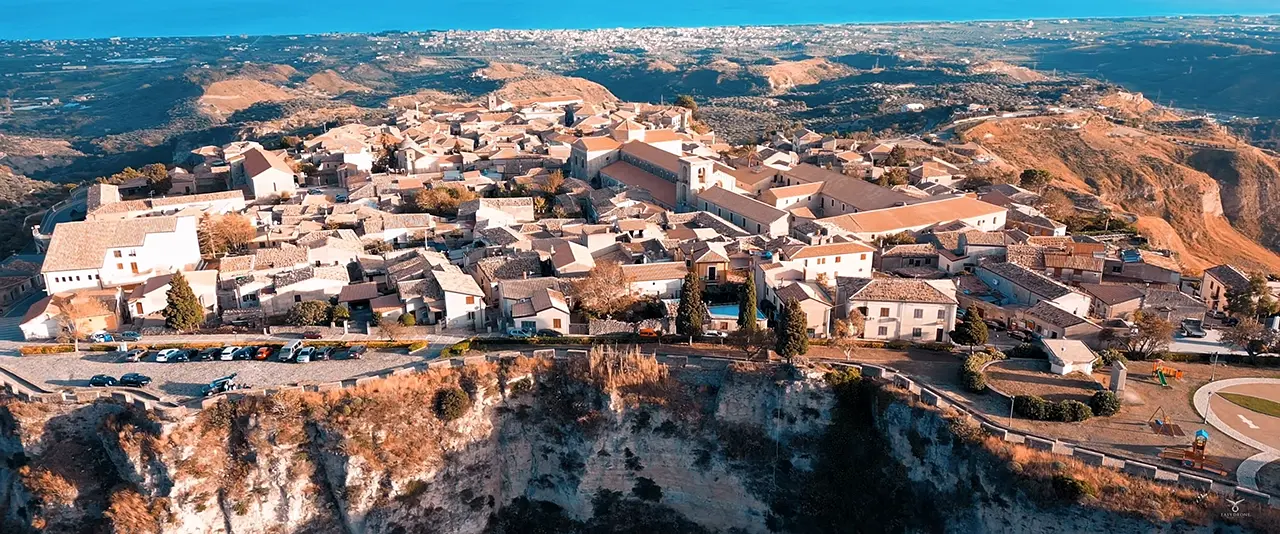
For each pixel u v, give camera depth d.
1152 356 103.94
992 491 82.00
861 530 91.62
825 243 143.62
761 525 98.56
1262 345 102.94
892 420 91.56
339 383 98.12
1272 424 87.06
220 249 157.00
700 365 101.38
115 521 93.19
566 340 111.06
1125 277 136.75
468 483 100.75
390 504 95.62
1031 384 95.31
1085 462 80.25
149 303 124.81
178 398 97.75
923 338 110.38
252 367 105.69
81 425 98.44
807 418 96.69
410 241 163.12
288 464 94.56
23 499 97.50
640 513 102.12
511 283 122.81
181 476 92.38
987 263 136.25
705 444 99.50
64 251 132.12
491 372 101.56
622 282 122.06
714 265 132.50
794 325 99.31
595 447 99.00
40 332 118.44
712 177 188.25
